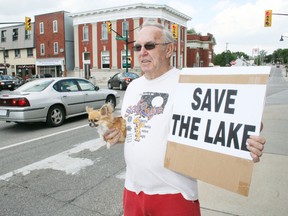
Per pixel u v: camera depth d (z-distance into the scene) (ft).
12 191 13.05
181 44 136.56
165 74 6.39
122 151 19.12
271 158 15.87
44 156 18.26
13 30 152.97
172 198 5.79
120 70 119.34
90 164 16.58
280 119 27.61
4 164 16.81
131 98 6.73
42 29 140.15
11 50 157.38
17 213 11.09
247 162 4.83
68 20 134.62
